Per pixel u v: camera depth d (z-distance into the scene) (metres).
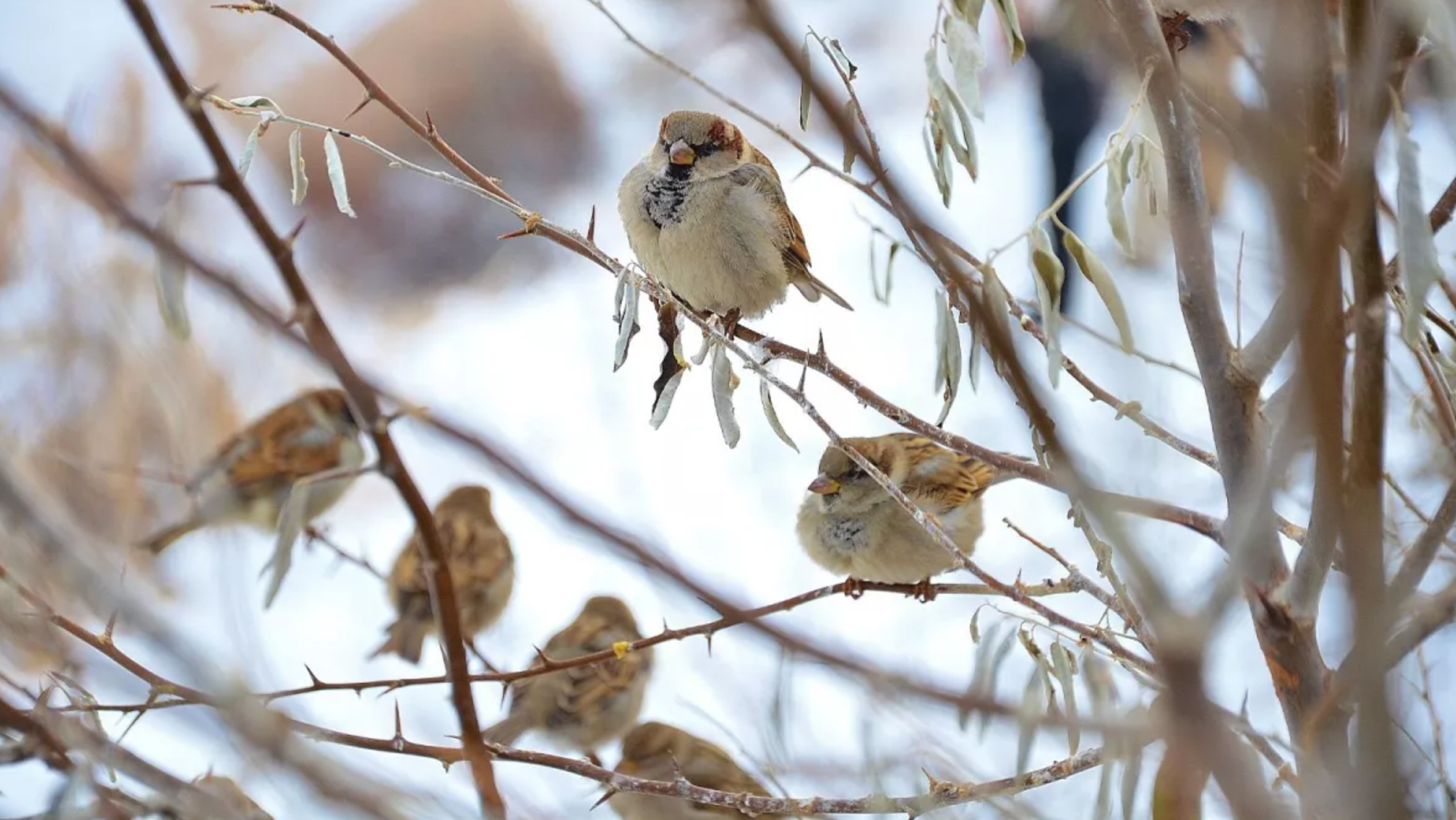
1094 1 5.27
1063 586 6.62
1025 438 12.31
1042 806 5.87
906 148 17.02
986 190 16.06
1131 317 6.41
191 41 16.83
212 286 3.70
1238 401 5.30
